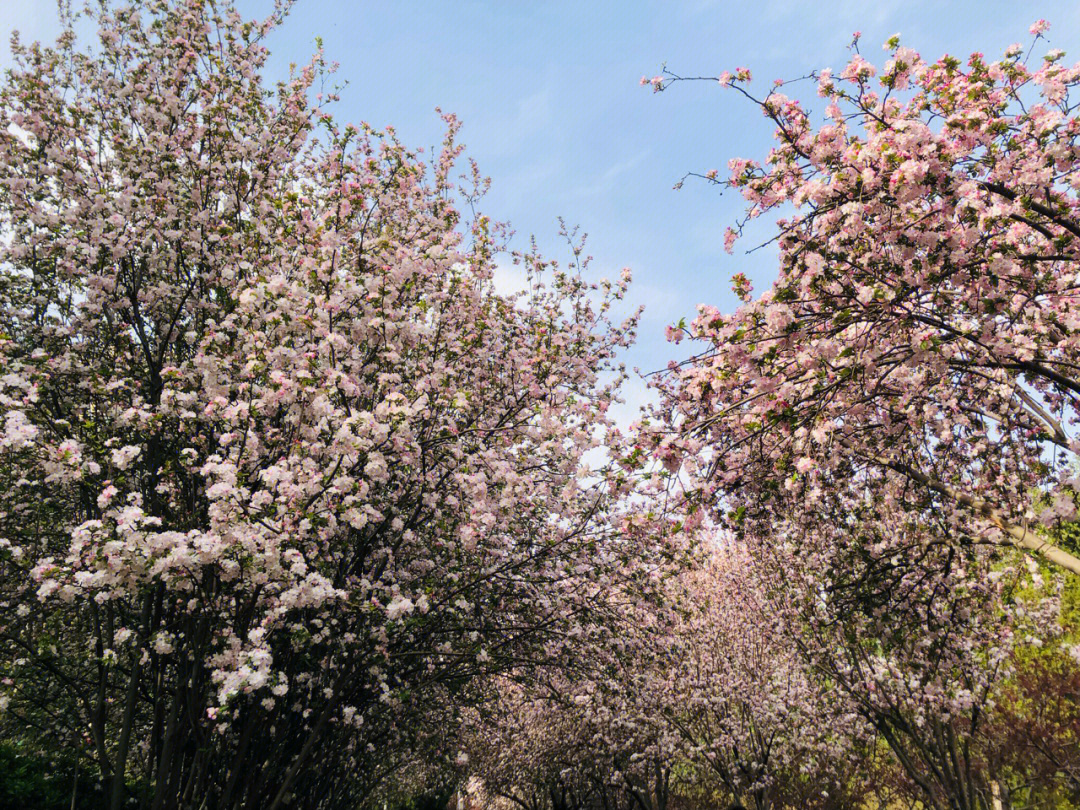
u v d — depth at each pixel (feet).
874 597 32.19
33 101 29.68
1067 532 24.79
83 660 30.30
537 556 32.07
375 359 29.25
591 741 60.44
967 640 33.91
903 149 17.70
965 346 19.79
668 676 53.93
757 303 19.66
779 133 21.83
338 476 23.11
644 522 20.68
